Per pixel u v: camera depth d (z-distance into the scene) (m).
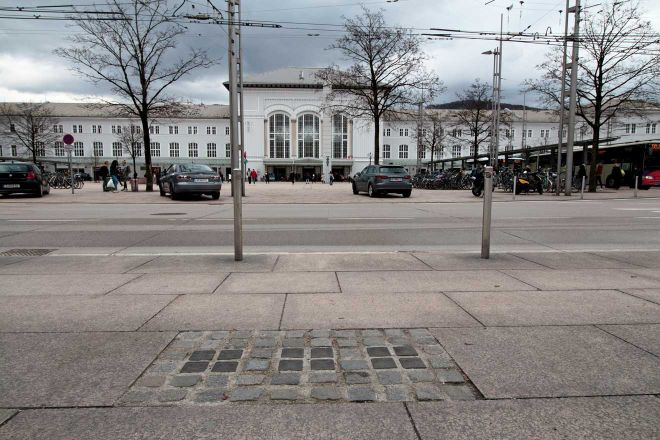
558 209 16.28
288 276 5.91
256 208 17.11
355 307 4.55
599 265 6.61
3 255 7.62
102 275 6.03
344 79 29.62
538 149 31.98
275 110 77.31
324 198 22.38
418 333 3.83
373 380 3.00
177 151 85.06
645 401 2.73
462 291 5.14
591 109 29.09
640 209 16.22
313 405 2.69
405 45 28.00
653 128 76.94
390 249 8.38
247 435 2.40
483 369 3.15
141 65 24.02
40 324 4.06
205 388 2.89
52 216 13.89
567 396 2.79
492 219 13.17
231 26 18.59
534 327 3.95
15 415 2.58
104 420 2.53
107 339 3.71
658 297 4.86
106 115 82.81
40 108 75.00
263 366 3.21
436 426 2.48
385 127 82.88
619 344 3.57
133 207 17.23
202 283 5.55
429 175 32.91
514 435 2.40
